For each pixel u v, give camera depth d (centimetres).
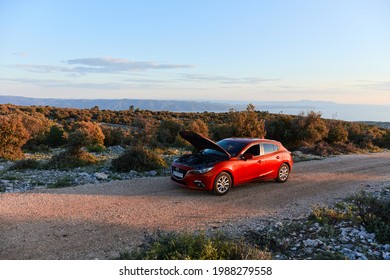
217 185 909
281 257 547
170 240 548
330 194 988
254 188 1030
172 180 966
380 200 784
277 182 1112
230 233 635
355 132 3111
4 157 1630
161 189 965
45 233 608
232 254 518
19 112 4459
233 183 955
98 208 766
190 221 703
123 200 840
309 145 2308
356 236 653
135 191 932
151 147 2175
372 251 587
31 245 555
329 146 2333
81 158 1362
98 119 5138
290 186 1073
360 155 2061
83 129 2361
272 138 2538
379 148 2730
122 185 998
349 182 1174
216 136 2505
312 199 923
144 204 812
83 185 988
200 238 538
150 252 503
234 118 2341
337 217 744
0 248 540
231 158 953
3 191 901
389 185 1141
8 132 1689
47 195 859
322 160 1709
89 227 645
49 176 1121
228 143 1041
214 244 528
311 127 2439
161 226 665
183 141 2570
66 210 743
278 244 588
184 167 917
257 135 2294
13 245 552
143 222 685
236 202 865
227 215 754
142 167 1247
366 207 780
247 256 498
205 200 870
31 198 827
